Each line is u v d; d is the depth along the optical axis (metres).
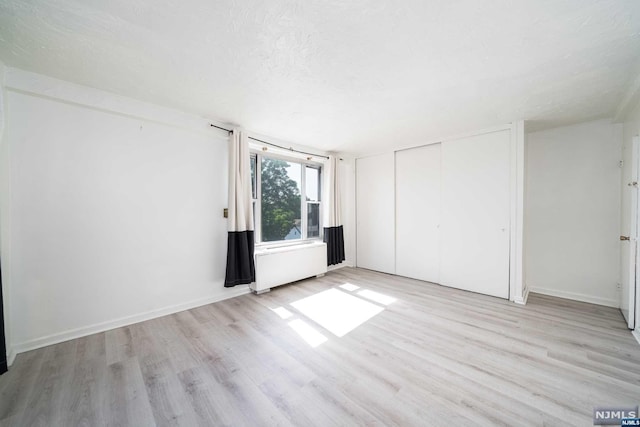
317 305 3.17
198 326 2.60
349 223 5.30
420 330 2.49
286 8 1.38
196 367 1.92
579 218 3.32
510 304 3.18
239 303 3.25
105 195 2.50
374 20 1.47
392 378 1.78
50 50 1.79
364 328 2.55
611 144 3.10
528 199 3.68
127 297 2.63
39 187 2.18
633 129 2.59
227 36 1.62
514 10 1.39
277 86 2.29
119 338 2.35
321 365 1.94
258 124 3.31
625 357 2.01
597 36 1.60
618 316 2.79
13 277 2.07
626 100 2.46
